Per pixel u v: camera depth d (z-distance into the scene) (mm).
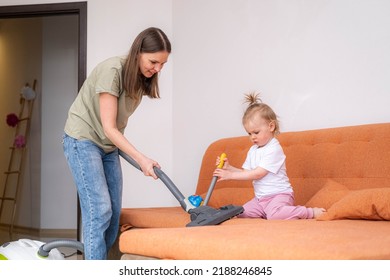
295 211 2330
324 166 2584
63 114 6043
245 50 3398
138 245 1600
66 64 6078
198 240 1464
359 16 2777
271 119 2531
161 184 3875
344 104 2842
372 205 1922
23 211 6148
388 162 2324
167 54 2240
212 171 3205
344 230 1572
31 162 6113
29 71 6195
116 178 2426
